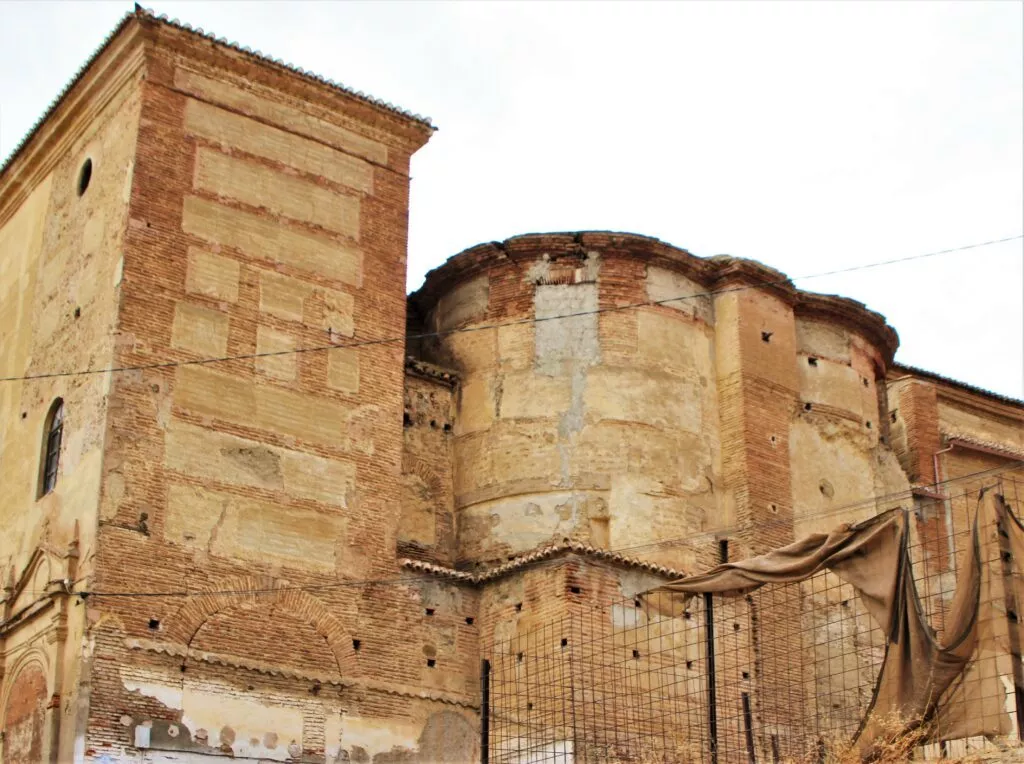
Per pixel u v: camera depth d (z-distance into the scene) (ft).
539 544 108.27
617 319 114.42
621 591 102.42
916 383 138.82
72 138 111.45
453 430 115.85
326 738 95.66
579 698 96.58
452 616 104.37
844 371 125.80
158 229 100.37
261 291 103.71
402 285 111.24
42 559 96.84
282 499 99.60
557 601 100.07
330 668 97.55
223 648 93.76
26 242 114.42
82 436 96.99
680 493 111.24
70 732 87.20
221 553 95.81
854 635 100.78
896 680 76.38
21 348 109.81
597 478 109.50
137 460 94.43
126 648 89.92
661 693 98.94
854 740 78.02
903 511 79.41
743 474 113.50
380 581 101.91
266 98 108.78
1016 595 73.61
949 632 75.10
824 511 117.80
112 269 99.66
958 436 139.44
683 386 114.93
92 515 92.32
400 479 106.73
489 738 100.68
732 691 104.88
